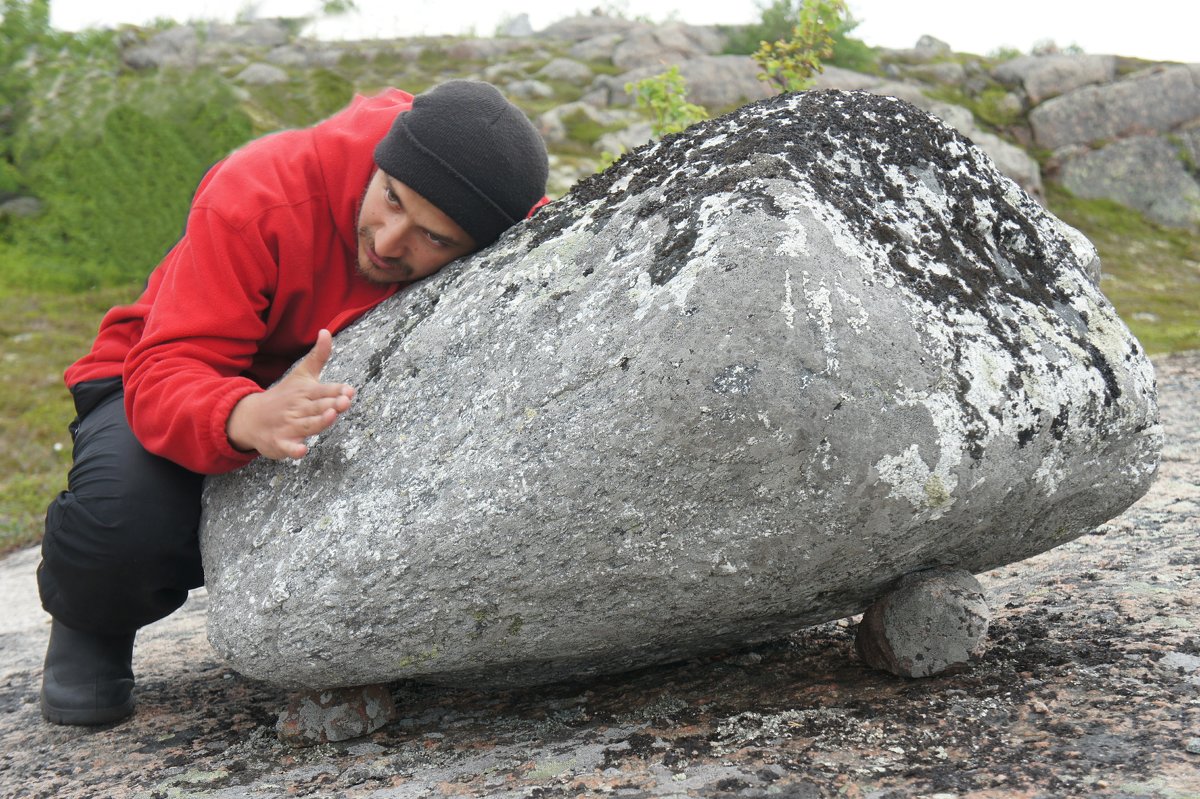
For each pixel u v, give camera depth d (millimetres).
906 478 1300
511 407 1379
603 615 1438
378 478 1477
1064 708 1396
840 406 1246
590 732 1559
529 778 1398
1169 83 14781
